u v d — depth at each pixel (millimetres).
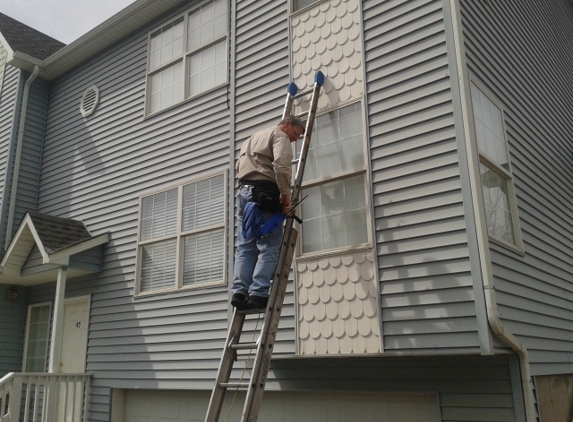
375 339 5289
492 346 4652
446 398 5102
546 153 7391
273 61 7109
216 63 8242
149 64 9367
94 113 10070
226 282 7129
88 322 8914
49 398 7805
